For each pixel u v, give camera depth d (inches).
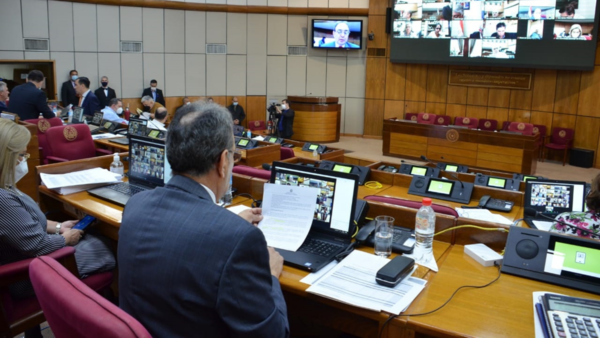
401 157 374.3
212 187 53.2
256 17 447.5
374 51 444.1
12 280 74.3
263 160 212.1
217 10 434.3
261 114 466.0
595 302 59.4
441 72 418.0
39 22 359.3
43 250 78.5
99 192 109.7
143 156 115.3
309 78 464.8
